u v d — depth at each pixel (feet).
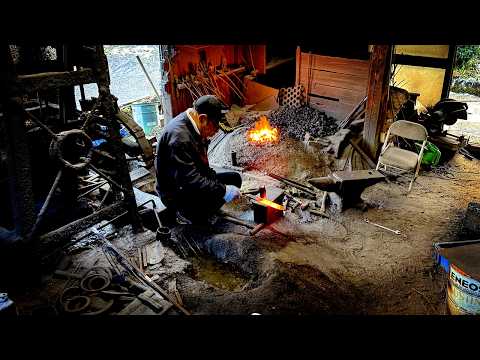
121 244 16.69
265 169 26.12
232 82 36.14
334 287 15.55
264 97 36.52
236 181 20.22
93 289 13.48
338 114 30.55
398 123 23.85
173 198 18.10
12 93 11.30
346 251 18.17
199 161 17.63
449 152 28.73
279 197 21.72
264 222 19.30
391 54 24.29
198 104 16.97
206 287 14.84
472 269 11.07
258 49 37.65
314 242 18.62
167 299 13.46
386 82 25.02
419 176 26.14
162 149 17.07
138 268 15.31
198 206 17.99
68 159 16.76
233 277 16.43
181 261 16.03
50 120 16.76
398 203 22.84
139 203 19.13
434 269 17.02
